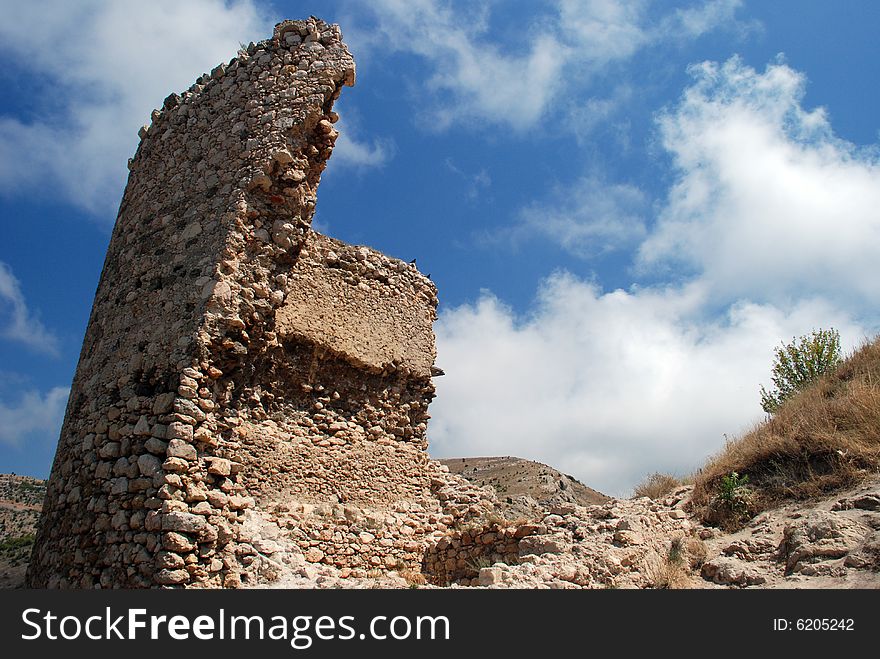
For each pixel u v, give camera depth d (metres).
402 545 14.80
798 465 12.62
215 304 10.74
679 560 10.67
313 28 12.84
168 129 13.80
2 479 28.97
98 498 10.31
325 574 10.83
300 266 15.64
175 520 9.21
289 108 12.13
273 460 13.84
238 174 11.81
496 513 16.20
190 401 10.20
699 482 14.11
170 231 12.34
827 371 17.19
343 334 15.98
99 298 13.47
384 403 16.59
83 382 12.41
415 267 18.69
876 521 9.62
